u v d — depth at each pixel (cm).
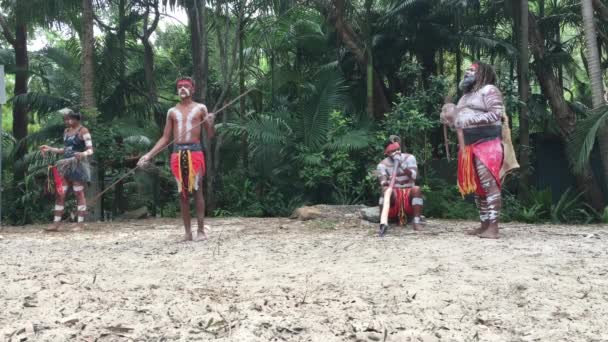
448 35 1299
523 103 1045
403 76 1229
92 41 1101
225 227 755
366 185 1090
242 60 1284
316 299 311
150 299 315
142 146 1185
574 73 1620
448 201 984
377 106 1321
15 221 1154
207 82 1247
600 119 909
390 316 280
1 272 397
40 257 477
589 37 979
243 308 294
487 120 569
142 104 1342
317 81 1222
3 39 1720
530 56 1267
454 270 381
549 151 1245
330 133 1125
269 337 253
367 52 1206
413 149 1090
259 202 1182
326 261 429
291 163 1211
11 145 1520
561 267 389
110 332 260
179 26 1783
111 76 1321
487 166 566
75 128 780
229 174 1280
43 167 1148
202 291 332
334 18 1203
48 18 1255
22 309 296
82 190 782
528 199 1005
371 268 394
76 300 313
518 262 409
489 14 1341
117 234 693
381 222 611
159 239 618
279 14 1205
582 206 1041
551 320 272
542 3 1348
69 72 1373
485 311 287
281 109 1247
